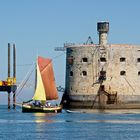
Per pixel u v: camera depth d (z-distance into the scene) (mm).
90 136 197750
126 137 196000
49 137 195125
